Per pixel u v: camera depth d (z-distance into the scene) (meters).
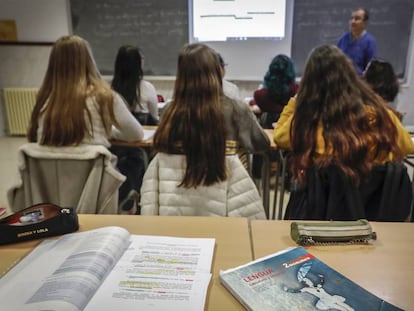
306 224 0.99
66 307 0.67
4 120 5.41
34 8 4.98
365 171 1.36
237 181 1.47
